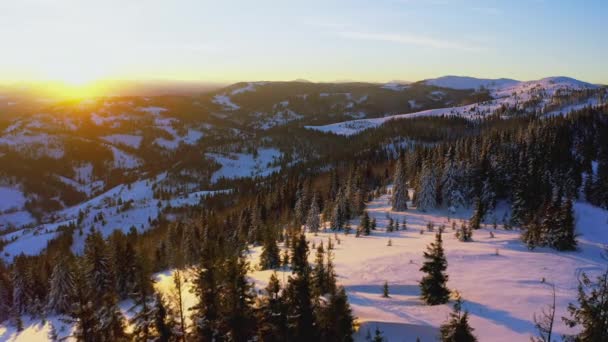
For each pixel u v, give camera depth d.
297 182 143.88
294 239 49.97
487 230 74.88
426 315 34.28
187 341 28.34
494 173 94.56
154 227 175.88
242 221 110.69
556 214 57.59
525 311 33.59
